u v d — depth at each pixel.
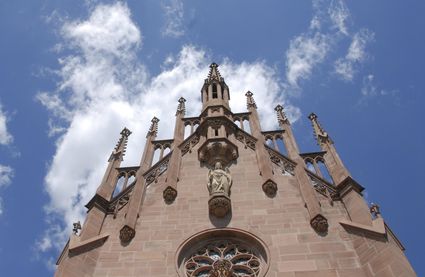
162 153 29.91
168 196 24.58
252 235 21.70
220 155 27.36
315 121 31.36
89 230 22.91
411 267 19.30
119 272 20.38
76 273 20.16
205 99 35.06
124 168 28.42
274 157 27.70
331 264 19.81
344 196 23.95
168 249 21.38
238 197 24.11
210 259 21.36
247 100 34.75
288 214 22.83
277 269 19.67
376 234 20.50
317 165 27.34
